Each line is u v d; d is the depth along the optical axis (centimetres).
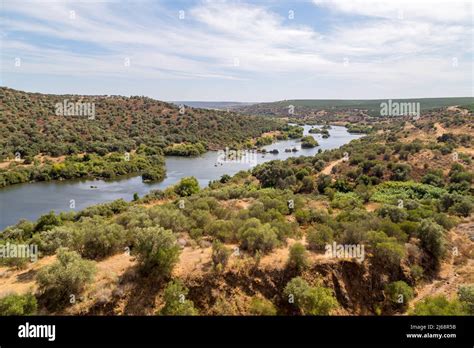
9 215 5719
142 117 15888
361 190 6141
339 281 2164
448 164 7244
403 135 11288
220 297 1936
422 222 2814
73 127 12456
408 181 6694
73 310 1712
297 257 2155
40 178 8462
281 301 1986
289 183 7325
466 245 2992
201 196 5088
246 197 5184
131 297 1845
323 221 3231
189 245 2456
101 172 9144
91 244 2259
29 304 1628
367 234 2495
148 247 1986
